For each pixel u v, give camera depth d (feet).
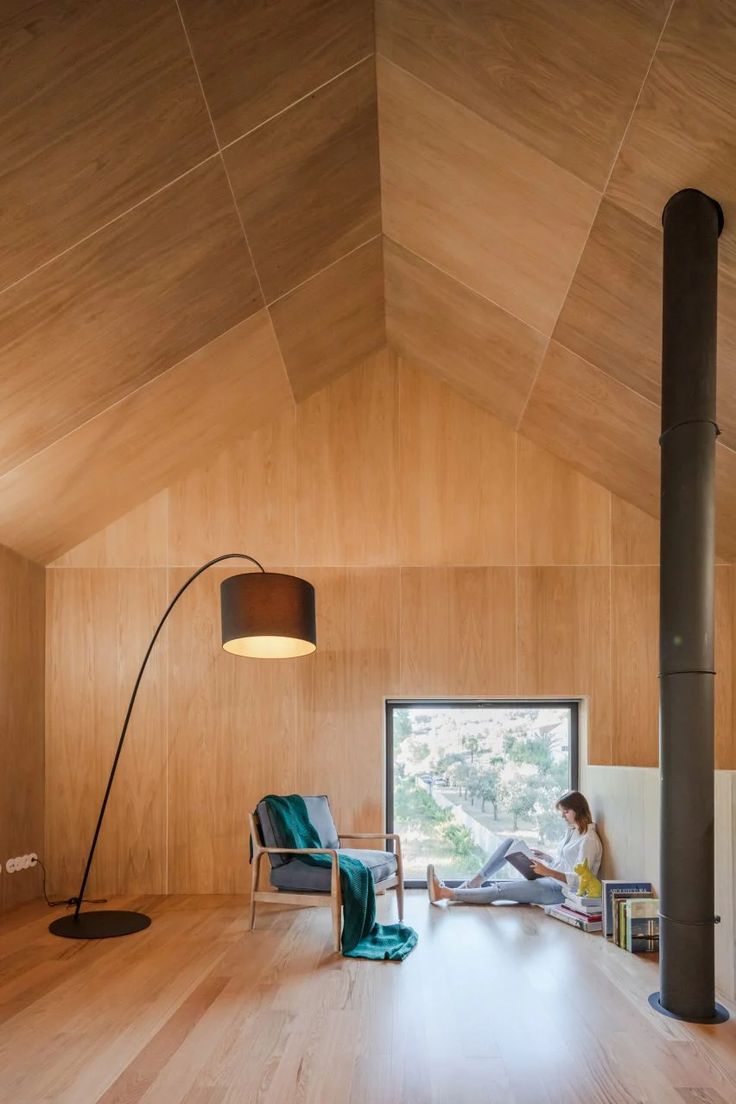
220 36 9.17
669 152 9.88
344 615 19.17
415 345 18.62
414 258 15.25
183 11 8.65
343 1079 9.27
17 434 13.96
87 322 12.27
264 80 10.16
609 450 17.40
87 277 11.43
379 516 19.43
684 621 10.69
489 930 15.48
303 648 16.51
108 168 9.95
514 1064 9.65
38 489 15.94
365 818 18.70
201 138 10.34
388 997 11.84
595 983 12.45
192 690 19.03
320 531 19.40
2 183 9.41
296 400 19.47
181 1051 10.02
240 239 12.58
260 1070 9.50
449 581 19.22
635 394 14.94
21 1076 9.35
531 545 19.27
